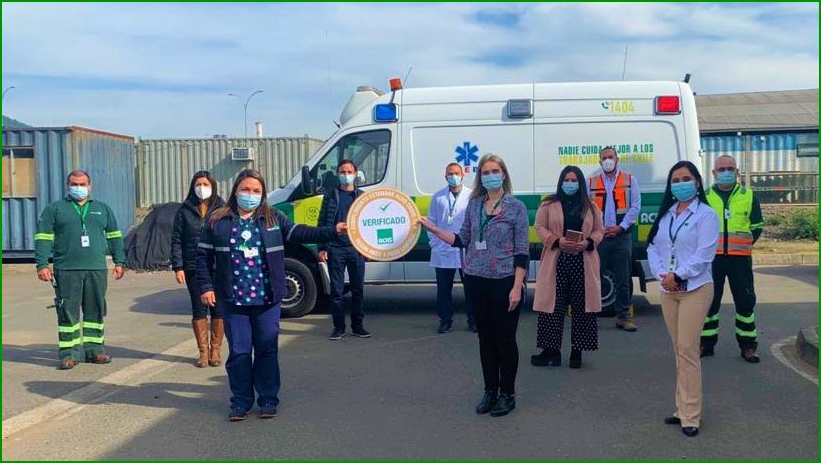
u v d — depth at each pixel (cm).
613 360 744
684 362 530
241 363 573
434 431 539
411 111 1002
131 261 1667
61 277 753
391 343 845
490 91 995
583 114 976
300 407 603
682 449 497
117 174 1923
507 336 567
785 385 644
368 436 532
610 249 884
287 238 586
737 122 2920
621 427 542
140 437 538
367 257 589
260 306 576
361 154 1009
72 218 755
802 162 2769
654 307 1060
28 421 577
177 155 2353
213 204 741
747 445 503
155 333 943
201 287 582
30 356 815
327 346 833
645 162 968
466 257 574
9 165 1711
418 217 587
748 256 731
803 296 1153
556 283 716
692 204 537
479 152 988
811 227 1942
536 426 546
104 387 677
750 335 730
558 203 707
